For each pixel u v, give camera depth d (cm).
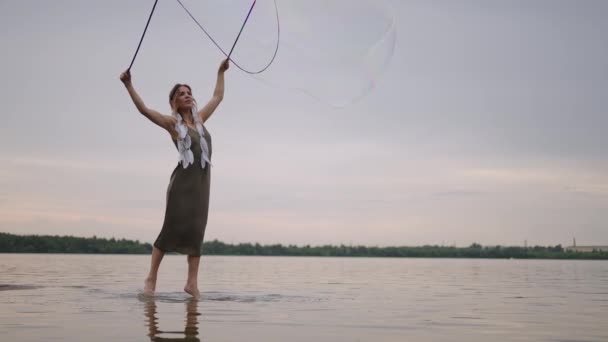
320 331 273
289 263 1655
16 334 253
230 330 271
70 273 793
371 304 405
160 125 470
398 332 274
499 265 1670
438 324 302
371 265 1571
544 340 255
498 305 408
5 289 497
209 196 484
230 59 484
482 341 251
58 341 237
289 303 402
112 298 417
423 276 880
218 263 1555
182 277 748
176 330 268
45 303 375
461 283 691
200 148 474
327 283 667
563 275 939
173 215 465
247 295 470
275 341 245
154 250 471
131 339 243
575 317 338
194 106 483
